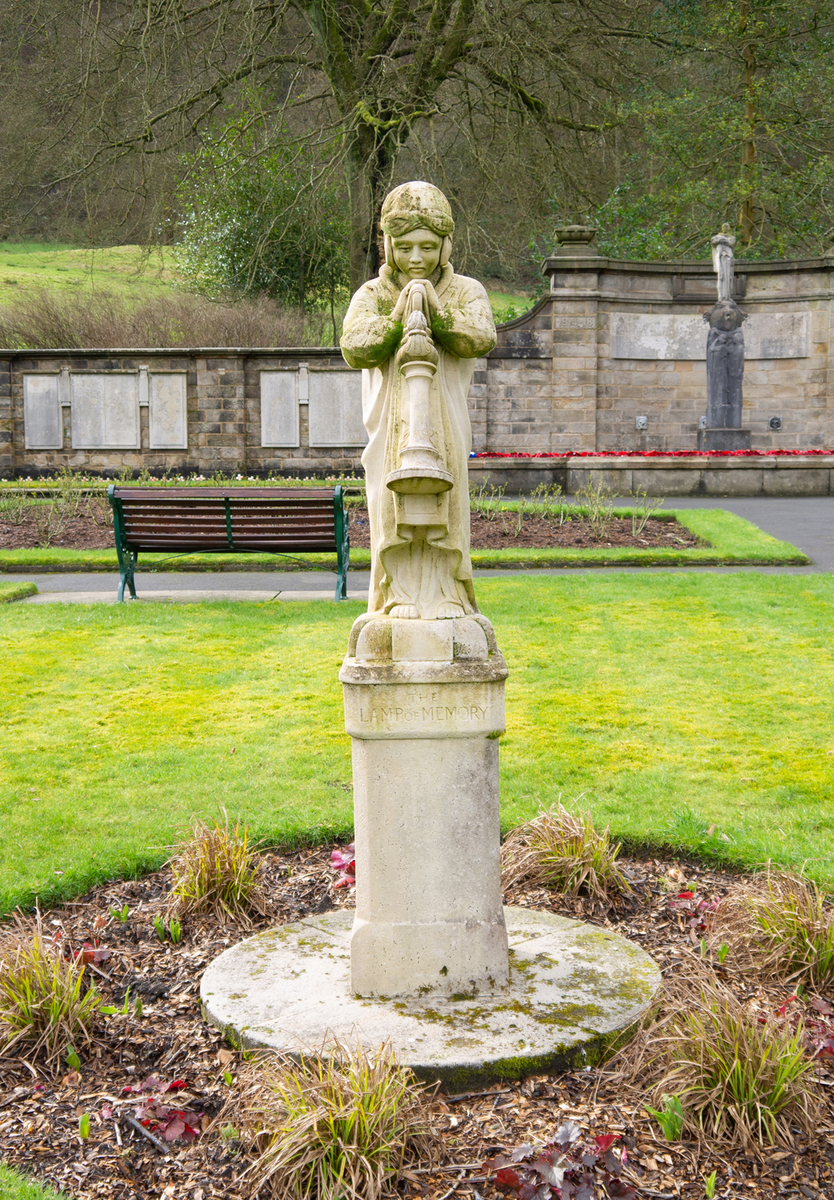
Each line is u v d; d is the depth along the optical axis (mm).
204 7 21797
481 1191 2818
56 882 4547
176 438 21688
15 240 32719
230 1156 2969
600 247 27547
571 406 23172
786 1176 2904
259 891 4520
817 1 26516
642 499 18312
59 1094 3271
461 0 21750
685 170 27562
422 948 3611
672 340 23766
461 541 3621
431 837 3590
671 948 4105
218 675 7711
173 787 5664
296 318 26984
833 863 4633
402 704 3514
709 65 28094
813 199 26969
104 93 22453
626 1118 3102
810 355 23844
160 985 3859
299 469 21875
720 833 5020
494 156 23594
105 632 8945
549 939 4109
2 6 23641
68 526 14945
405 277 3615
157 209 23938
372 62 22609
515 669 7820
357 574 12141
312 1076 3080
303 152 23312
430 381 3436
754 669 7789
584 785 5664
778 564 12203
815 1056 3266
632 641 8547
